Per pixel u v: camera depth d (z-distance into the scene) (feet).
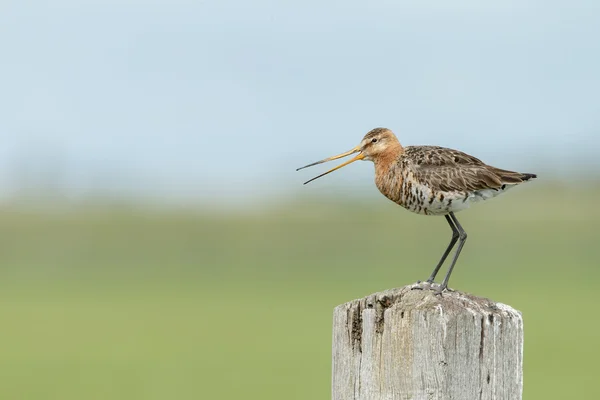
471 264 150.92
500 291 130.31
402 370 27.40
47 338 108.27
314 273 151.02
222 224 185.16
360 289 131.03
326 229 176.24
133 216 189.47
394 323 27.53
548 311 117.60
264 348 99.04
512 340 27.53
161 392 77.36
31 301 134.31
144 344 103.30
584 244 162.71
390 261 154.81
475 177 44.50
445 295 29.14
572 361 89.35
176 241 172.45
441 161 45.39
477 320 27.20
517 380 27.63
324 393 75.61
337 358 28.84
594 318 112.78
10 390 79.66
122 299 134.82
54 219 184.24
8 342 105.91
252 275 152.25
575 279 140.05
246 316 120.06
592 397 73.20
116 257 167.12
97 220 183.01
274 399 73.26
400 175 46.14
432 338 27.12
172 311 124.67
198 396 75.15
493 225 173.88
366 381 28.07
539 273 144.77
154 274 156.46
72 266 161.89
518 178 45.24
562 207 182.19
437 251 159.02
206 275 154.92
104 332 111.55
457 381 27.14
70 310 127.03
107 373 87.35
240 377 83.76
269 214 186.09
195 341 104.53
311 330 109.40
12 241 172.96
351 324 28.63
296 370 86.58
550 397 73.36
